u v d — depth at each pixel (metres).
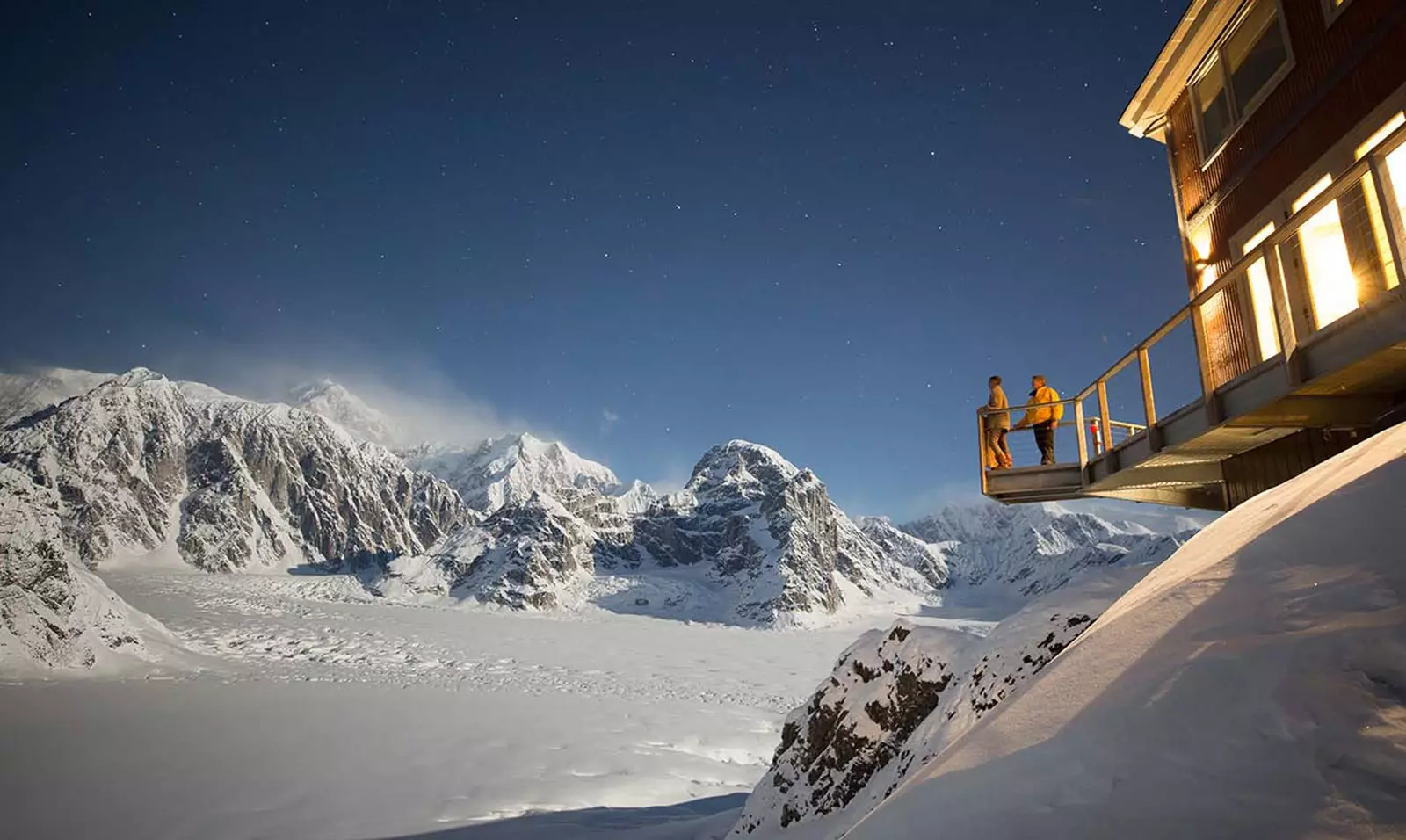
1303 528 2.71
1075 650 2.86
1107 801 1.73
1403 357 5.25
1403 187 6.57
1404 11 6.72
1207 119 9.91
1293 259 7.89
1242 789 1.59
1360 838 1.32
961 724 5.23
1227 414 6.92
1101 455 9.24
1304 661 1.91
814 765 8.09
